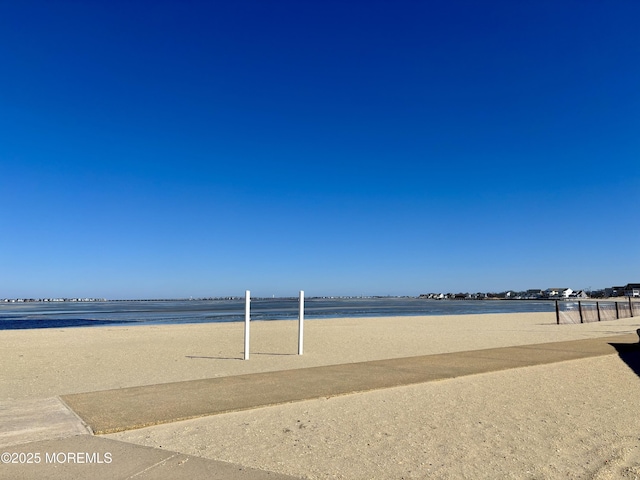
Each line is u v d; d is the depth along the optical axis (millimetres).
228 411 6617
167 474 4277
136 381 9445
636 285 166375
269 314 55625
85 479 4121
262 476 4281
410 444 5297
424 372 10023
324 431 5770
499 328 27281
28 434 5449
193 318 46406
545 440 5473
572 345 15648
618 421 6305
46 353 14891
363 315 51281
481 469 4555
